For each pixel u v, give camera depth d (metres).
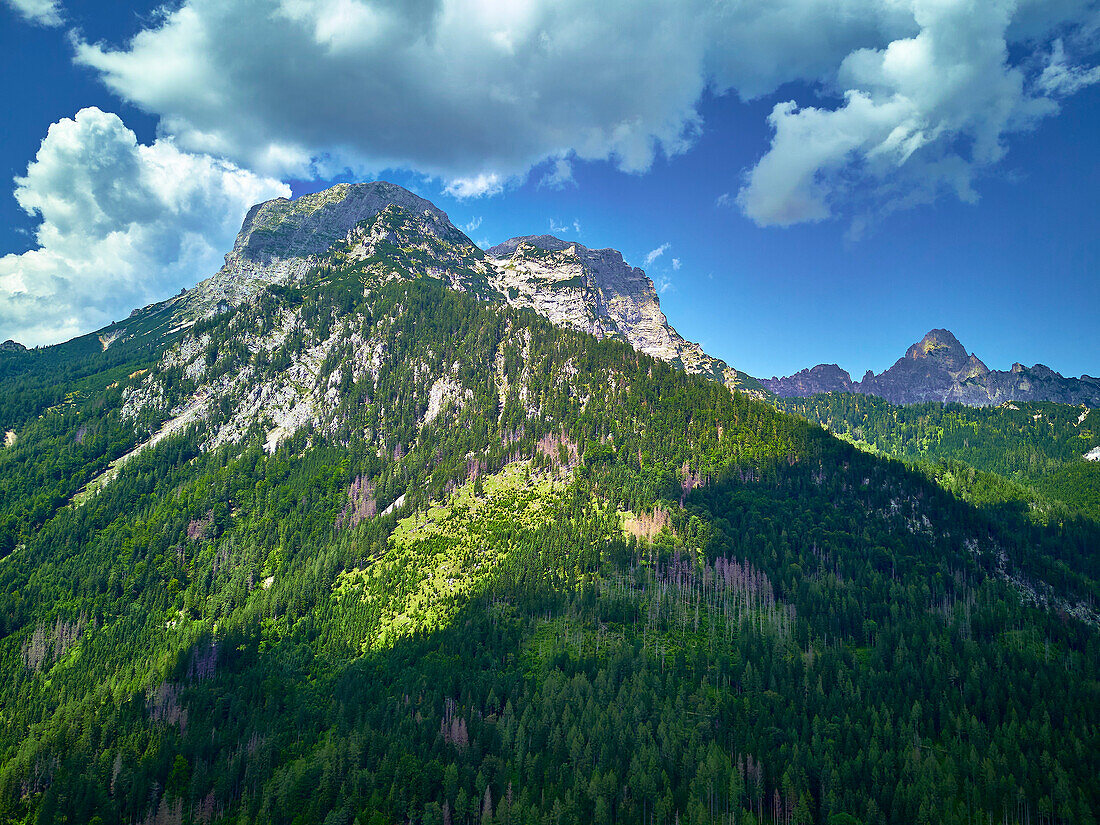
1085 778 197.12
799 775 195.38
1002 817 188.88
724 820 184.00
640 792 190.38
